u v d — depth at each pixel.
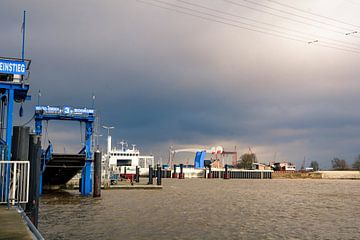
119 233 27.20
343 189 106.50
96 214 37.44
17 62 24.33
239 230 29.98
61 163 57.19
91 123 58.19
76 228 28.95
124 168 143.88
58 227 29.31
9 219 13.78
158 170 93.06
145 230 28.73
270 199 64.38
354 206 52.88
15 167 16.97
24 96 26.12
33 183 18.78
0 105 24.97
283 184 146.12
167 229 29.48
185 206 47.72
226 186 117.38
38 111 55.53
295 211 45.06
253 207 48.94
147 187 82.31
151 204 49.03
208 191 85.81
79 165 58.16
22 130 18.11
